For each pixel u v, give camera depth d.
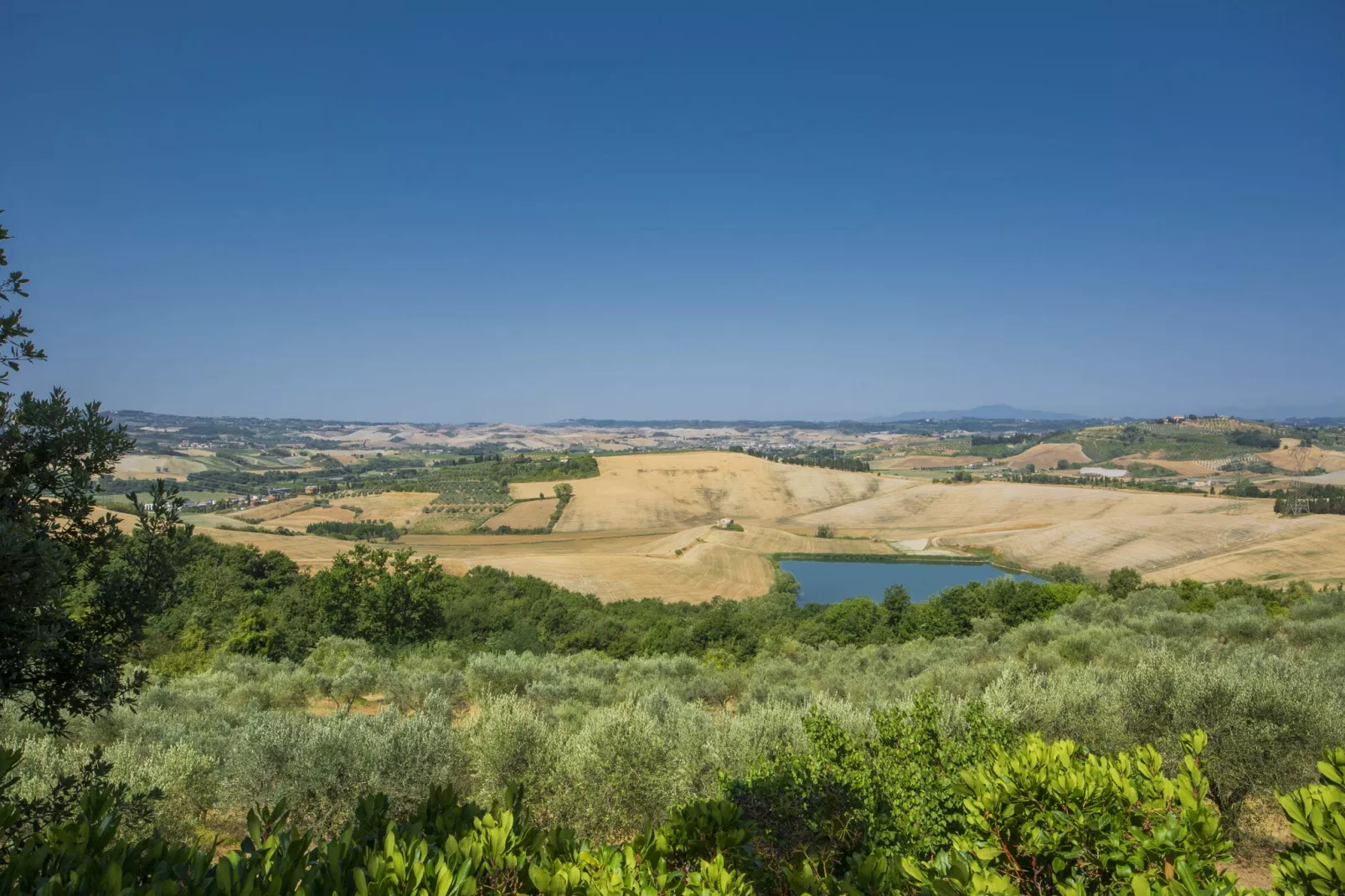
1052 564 103.19
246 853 3.82
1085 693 12.23
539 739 12.60
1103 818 3.90
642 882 3.64
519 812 4.78
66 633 5.81
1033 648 26.03
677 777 11.74
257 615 39.56
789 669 29.81
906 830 6.68
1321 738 9.72
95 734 14.16
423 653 38.56
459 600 59.91
